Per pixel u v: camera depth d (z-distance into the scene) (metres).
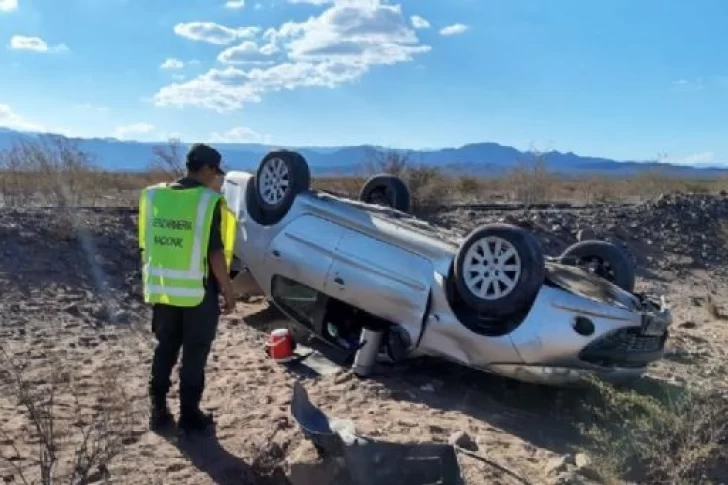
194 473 4.61
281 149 7.95
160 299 5.06
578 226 16.80
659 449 5.41
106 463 4.35
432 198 17.23
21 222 10.18
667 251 16.78
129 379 6.23
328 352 7.44
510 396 6.75
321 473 4.31
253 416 5.60
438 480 4.40
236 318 8.63
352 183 17.75
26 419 5.16
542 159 23.00
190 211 5.07
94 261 9.62
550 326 6.15
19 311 7.82
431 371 7.18
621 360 6.30
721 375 7.94
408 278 6.80
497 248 6.29
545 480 4.94
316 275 7.35
